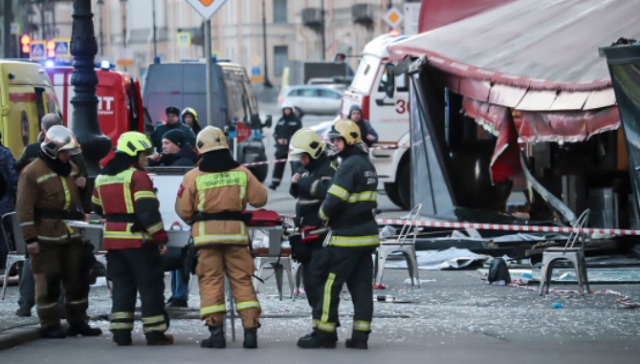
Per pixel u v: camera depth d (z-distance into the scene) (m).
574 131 27.47
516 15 35.56
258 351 18.09
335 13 156.75
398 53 34.72
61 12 163.38
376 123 44.19
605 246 31.11
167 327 18.95
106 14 175.75
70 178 19.48
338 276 18.25
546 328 20.56
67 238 19.36
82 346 18.62
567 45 30.67
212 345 18.38
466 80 31.53
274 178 55.75
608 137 33.53
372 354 17.78
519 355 17.66
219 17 167.88
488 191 36.53
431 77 34.00
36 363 16.86
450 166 34.94
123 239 18.50
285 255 24.25
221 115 49.91
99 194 18.73
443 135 34.72
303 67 132.00
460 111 33.53
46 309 19.45
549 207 34.06
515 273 28.50
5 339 18.38
